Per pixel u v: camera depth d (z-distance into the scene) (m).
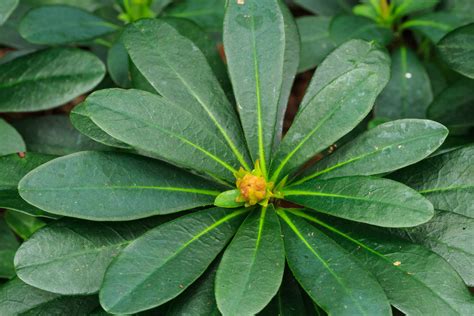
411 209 0.60
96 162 0.63
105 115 0.62
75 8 0.78
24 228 0.75
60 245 0.63
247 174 0.64
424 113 0.79
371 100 0.64
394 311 0.67
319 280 0.60
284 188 0.65
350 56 0.68
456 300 0.60
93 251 0.63
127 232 0.64
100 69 0.72
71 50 0.73
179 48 0.67
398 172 0.67
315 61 0.81
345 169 0.64
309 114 0.64
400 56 0.81
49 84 0.72
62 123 0.75
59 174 0.62
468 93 0.74
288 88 0.70
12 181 0.66
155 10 0.83
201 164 0.64
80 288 0.62
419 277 0.61
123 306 0.59
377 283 0.60
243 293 0.59
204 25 0.81
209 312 0.62
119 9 0.84
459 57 0.70
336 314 0.59
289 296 0.64
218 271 0.60
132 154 0.64
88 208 0.62
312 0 0.85
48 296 0.66
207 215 0.63
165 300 0.60
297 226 0.63
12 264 0.73
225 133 0.66
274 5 0.67
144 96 0.63
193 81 0.67
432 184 0.66
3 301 0.65
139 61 0.67
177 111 0.64
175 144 0.63
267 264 0.60
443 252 0.64
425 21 0.81
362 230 0.64
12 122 0.75
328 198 0.62
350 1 0.85
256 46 0.66
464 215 0.65
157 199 0.64
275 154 0.65
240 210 0.64
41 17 0.77
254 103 0.66
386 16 0.82
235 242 0.61
